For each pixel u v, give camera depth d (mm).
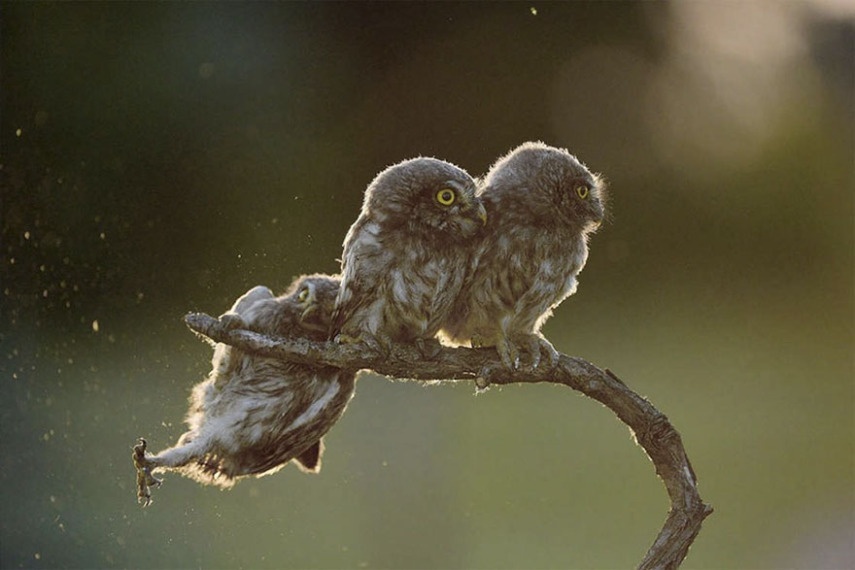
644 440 6230
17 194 16359
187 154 19266
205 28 20281
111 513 10797
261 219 18188
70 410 12383
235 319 5938
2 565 10359
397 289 6125
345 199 21094
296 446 6465
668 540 6145
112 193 17453
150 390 12172
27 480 11391
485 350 6250
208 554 10430
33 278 14555
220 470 6258
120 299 14516
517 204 6348
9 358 13125
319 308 6527
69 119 18453
